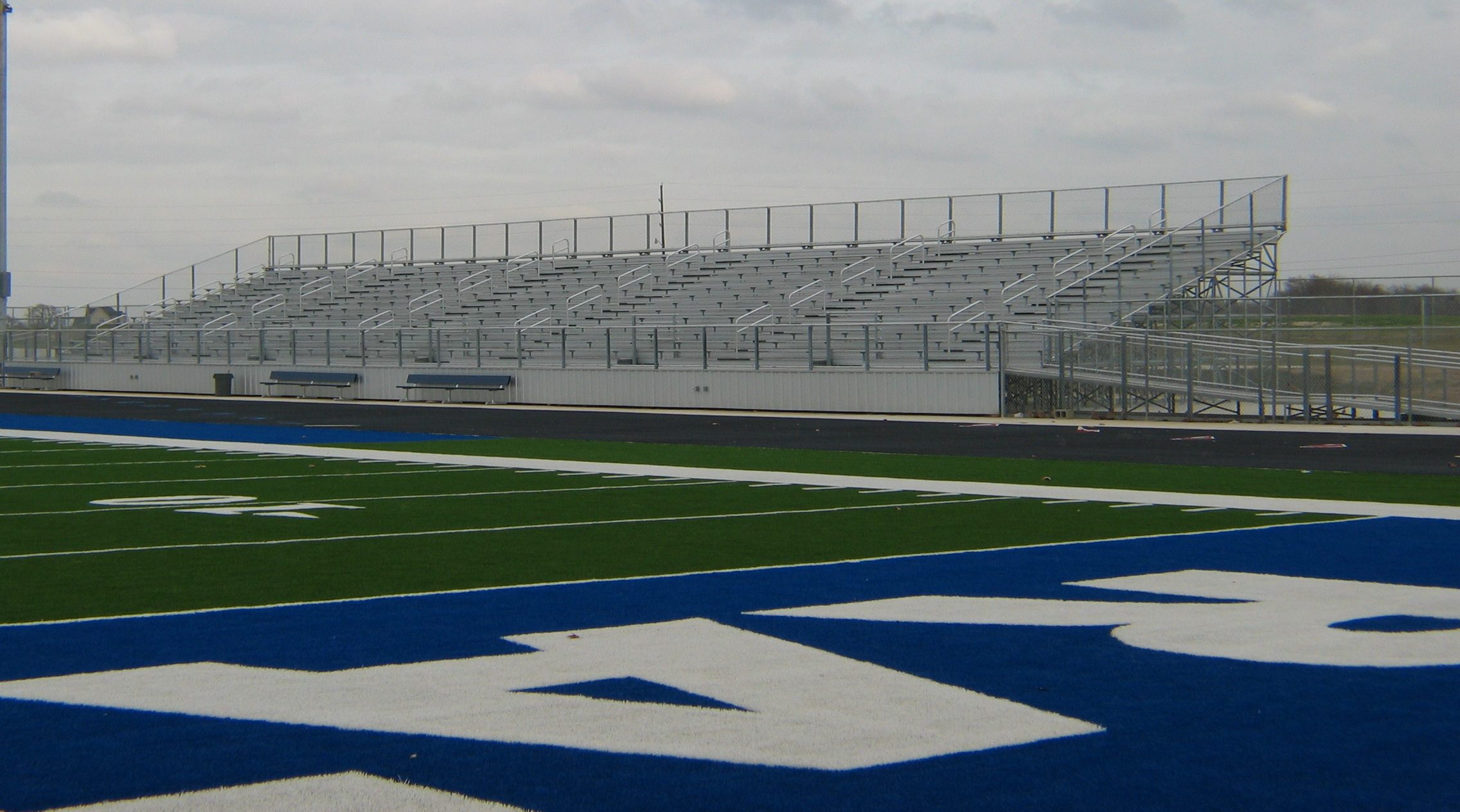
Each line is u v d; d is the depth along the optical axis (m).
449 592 9.03
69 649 7.25
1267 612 8.21
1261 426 27.28
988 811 4.71
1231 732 5.64
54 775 5.09
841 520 12.87
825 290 40.56
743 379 34.94
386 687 6.42
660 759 5.30
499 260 51.16
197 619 8.12
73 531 12.14
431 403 39.81
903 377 32.50
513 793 4.89
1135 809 4.73
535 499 14.80
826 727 5.74
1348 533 11.82
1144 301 35.31
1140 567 9.98
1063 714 5.92
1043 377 31.23
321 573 9.85
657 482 16.72
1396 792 4.90
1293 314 34.78
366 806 4.75
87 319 54.09
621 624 7.91
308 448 22.77
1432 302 33.25
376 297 50.75
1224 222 37.28
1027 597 8.74
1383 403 27.64
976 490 15.57
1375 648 7.20
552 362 39.50
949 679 6.54
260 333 46.19
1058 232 40.25
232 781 5.02
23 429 27.97
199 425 29.34
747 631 7.70
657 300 43.78
